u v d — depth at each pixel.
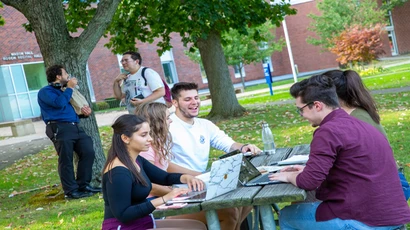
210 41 16.06
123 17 15.15
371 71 27.48
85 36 7.86
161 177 3.74
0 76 26.53
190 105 4.28
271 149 4.61
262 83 40.06
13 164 12.45
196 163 4.31
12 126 19.77
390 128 9.81
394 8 44.47
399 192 3.10
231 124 14.12
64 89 7.23
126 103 7.54
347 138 3.06
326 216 3.13
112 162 3.33
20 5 7.70
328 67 40.84
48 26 7.67
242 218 4.25
